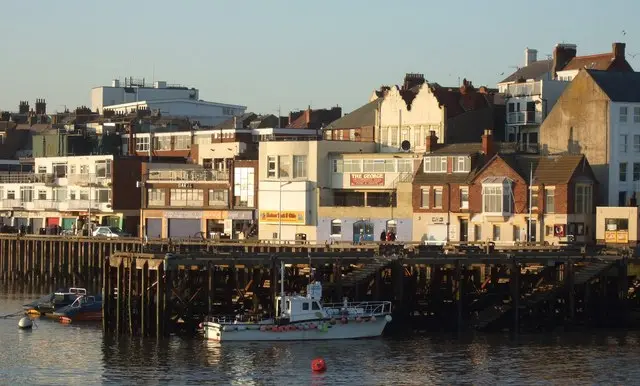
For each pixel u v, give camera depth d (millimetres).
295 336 196750
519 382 169500
